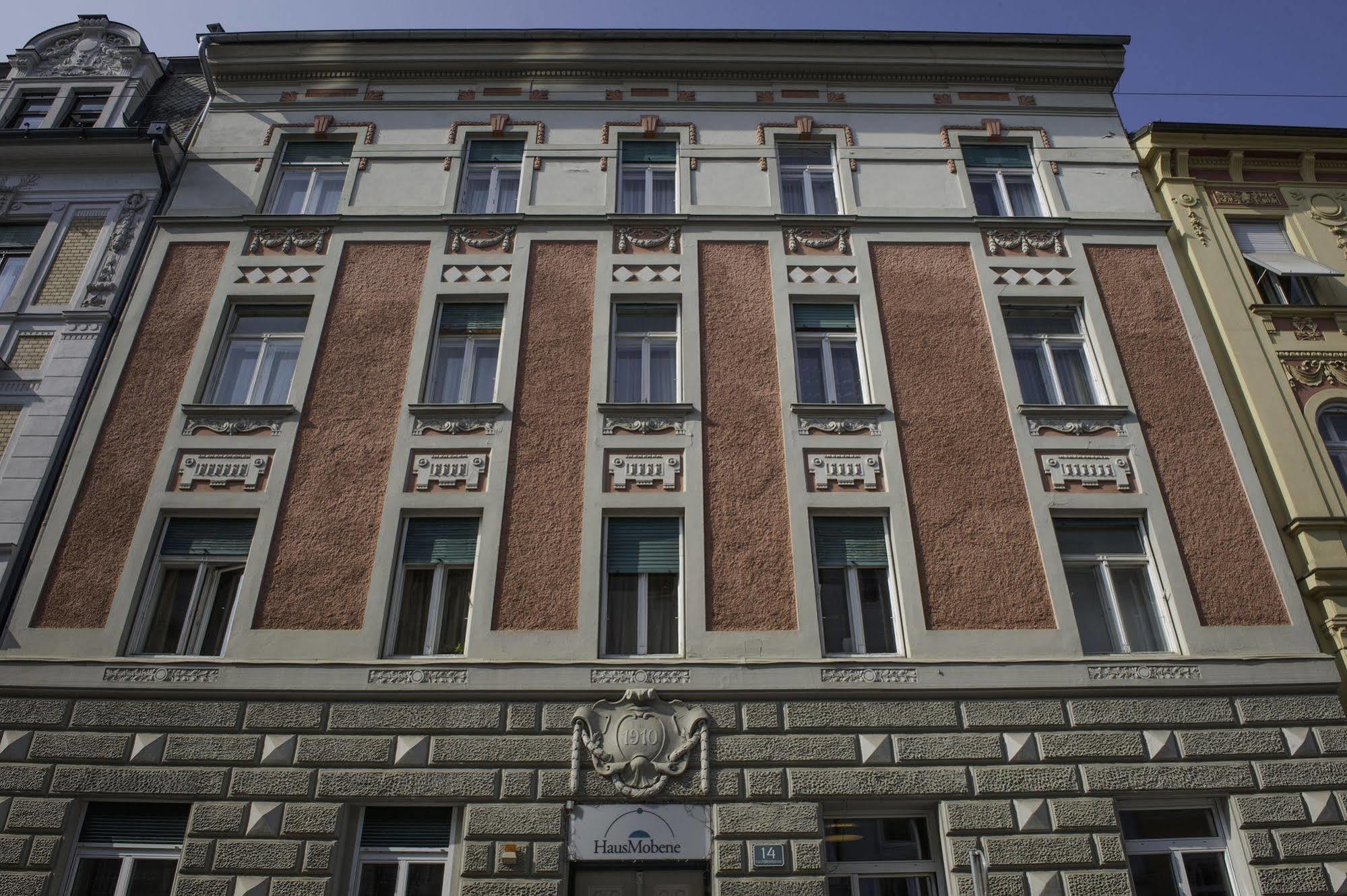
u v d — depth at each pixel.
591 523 10.79
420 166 14.44
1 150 14.08
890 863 9.16
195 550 10.76
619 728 9.40
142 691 9.53
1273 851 8.98
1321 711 9.71
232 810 8.98
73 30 16.58
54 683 9.56
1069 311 13.16
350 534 10.70
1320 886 8.82
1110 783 9.27
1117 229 13.87
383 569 10.44
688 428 11.55
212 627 10.38
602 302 12.76
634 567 10.71
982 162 14.91
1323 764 9.42
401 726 9.41
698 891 8.88
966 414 11.80
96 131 13.89
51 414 11.63
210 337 12.39
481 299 12.90
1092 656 10.01
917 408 11.83
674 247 13.45
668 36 15.44
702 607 10.23
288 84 15.47
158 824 9.16
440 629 10.31
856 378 12.48
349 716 9.46
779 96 15.44
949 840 8.98
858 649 10.27
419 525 10.95
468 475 11.13
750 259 13.33
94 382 12.05
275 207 14.24
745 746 9.36
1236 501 11.20
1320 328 13.05
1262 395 12.21
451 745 9.30
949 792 9.18
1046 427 11.69
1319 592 10.57
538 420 11.59
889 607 10.58
